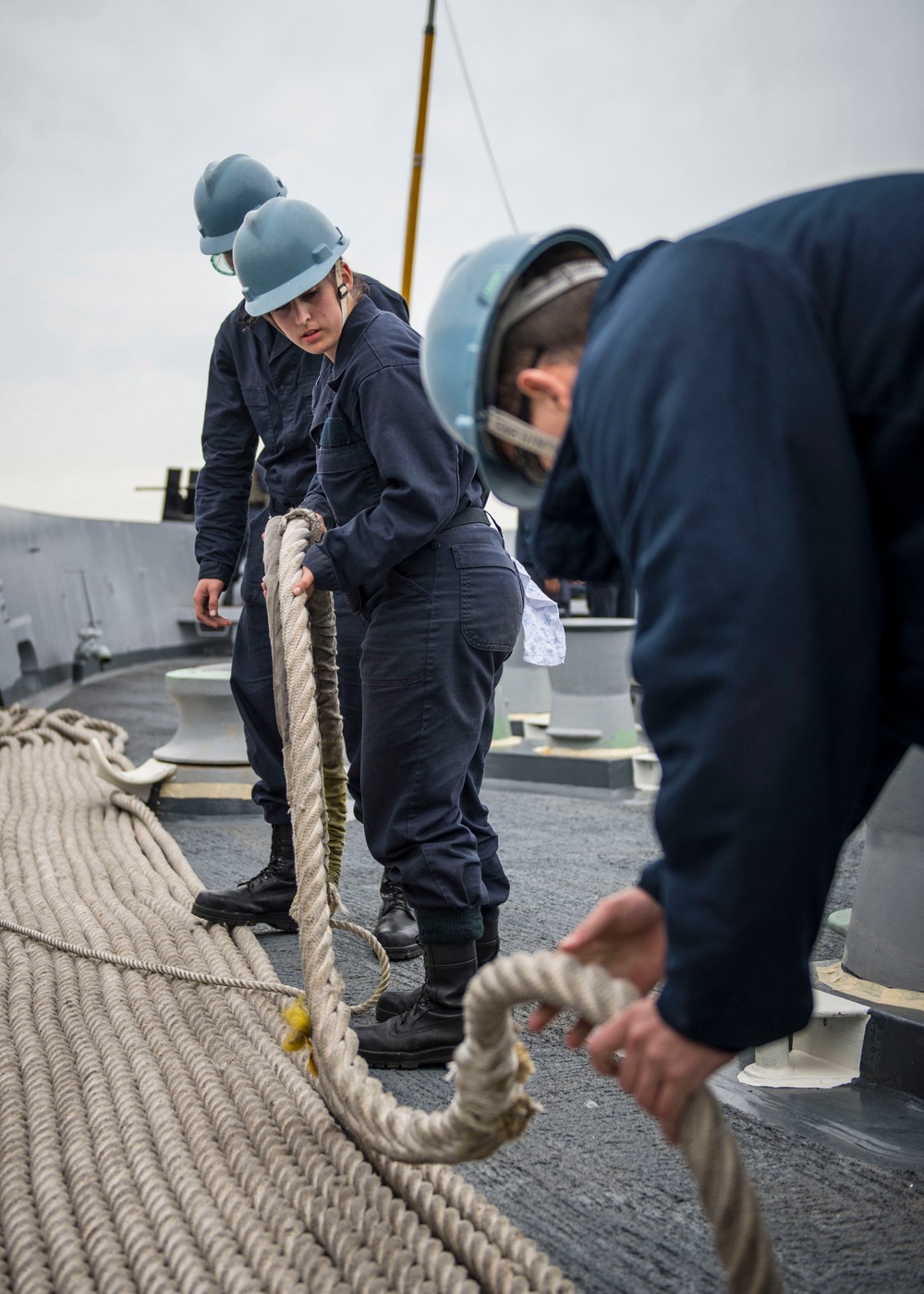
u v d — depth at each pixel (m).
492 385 1.11
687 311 0.89
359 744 2.67
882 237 0.92
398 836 2.17
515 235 1.16
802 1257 1.46
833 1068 2.11
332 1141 1.68
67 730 5.95
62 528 10.07
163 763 4.66
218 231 3.05
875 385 0.90
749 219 1.00
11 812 4.31
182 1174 1.65
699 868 0.86
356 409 2.22
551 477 1.05
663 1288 1.40
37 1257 1.46
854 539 0.88
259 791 2.96
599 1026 0.98
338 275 2.21
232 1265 1.40
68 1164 1.71
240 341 3.05
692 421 0.86
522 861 3.71
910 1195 1.62
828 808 0.86
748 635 0.83
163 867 3.54
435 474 2.12
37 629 9.02
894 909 2.21
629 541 0.93
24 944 2.80
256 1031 2.23
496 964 1.01
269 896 2.92
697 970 0.85
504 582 2.25
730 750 0.82
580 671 5.16
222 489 3.22
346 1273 1.40
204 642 12.68
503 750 5.34
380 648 2.20
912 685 0.97
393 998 2.33
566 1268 1.45
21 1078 2.06
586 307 1.07
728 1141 0.91
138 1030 2.26
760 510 0.84
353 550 2.06
